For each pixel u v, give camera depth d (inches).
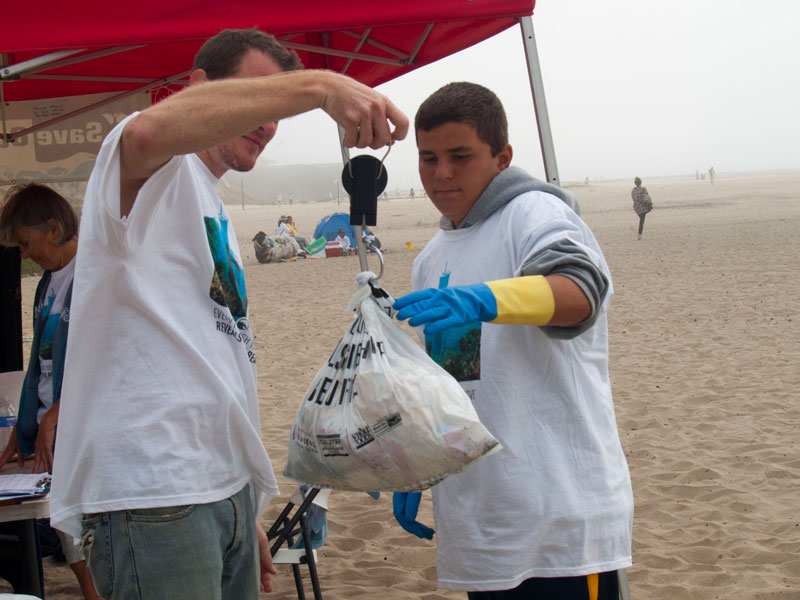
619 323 387.9
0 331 135.1
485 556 77.4
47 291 115.4
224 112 57.8
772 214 1154.0
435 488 82.5
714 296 452.8
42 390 115.0
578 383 79.8
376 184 71.7
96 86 181.0
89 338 66.0
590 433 79.5
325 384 71.6
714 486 184.9
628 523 81.5
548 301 68.2
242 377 73.0
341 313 463.2
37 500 91.7
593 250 79.1
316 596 113.9
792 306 409.7
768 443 212.4
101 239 64.6
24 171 172.9
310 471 71.8
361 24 119.3
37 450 105.5
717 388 267.4
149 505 63.7
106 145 62.4
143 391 65.3
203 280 69.6
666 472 195.3
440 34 154.5
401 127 62.2
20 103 171.8
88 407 66.3
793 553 149.9
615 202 1921.8
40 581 103.9
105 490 64.2
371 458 66.6
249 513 73.6
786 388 263.7
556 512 76.5
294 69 75.4
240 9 115.3
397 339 69.9
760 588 136.3
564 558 77.1
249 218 2114.9
